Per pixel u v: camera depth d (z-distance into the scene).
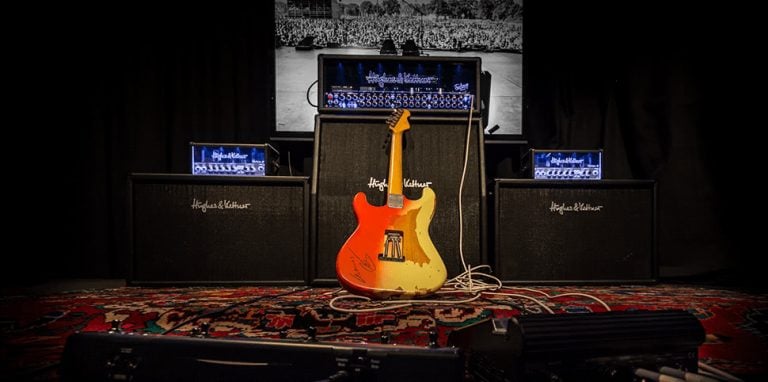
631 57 2.69
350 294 1.75
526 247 2.09
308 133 2.64
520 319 0.74
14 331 1.30
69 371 0.79
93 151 2.61
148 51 2.65
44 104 2.57
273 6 2.66
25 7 2.55
